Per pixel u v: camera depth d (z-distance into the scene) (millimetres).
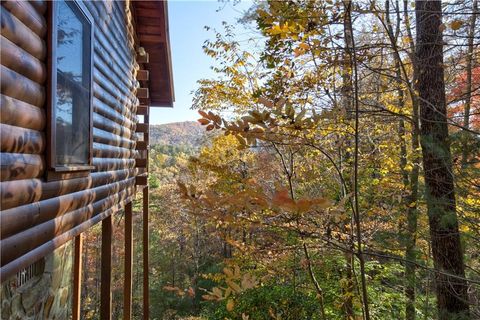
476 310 3000
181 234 18844
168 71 6594
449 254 3324
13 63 1729
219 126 2074
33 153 1977
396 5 2818
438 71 3594
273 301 6258
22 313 3184
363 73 3178
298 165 4371
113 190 3961
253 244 4551
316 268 5621
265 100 2029
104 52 3623
